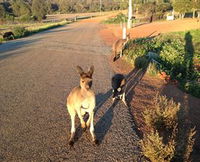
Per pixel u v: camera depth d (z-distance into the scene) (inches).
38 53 759.1
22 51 803.4
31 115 315.6
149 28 1244.5
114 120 298.8
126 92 393.4
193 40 890.1
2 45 986.7
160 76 473.4
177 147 227.0
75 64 598.5
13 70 552.4
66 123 293.9
